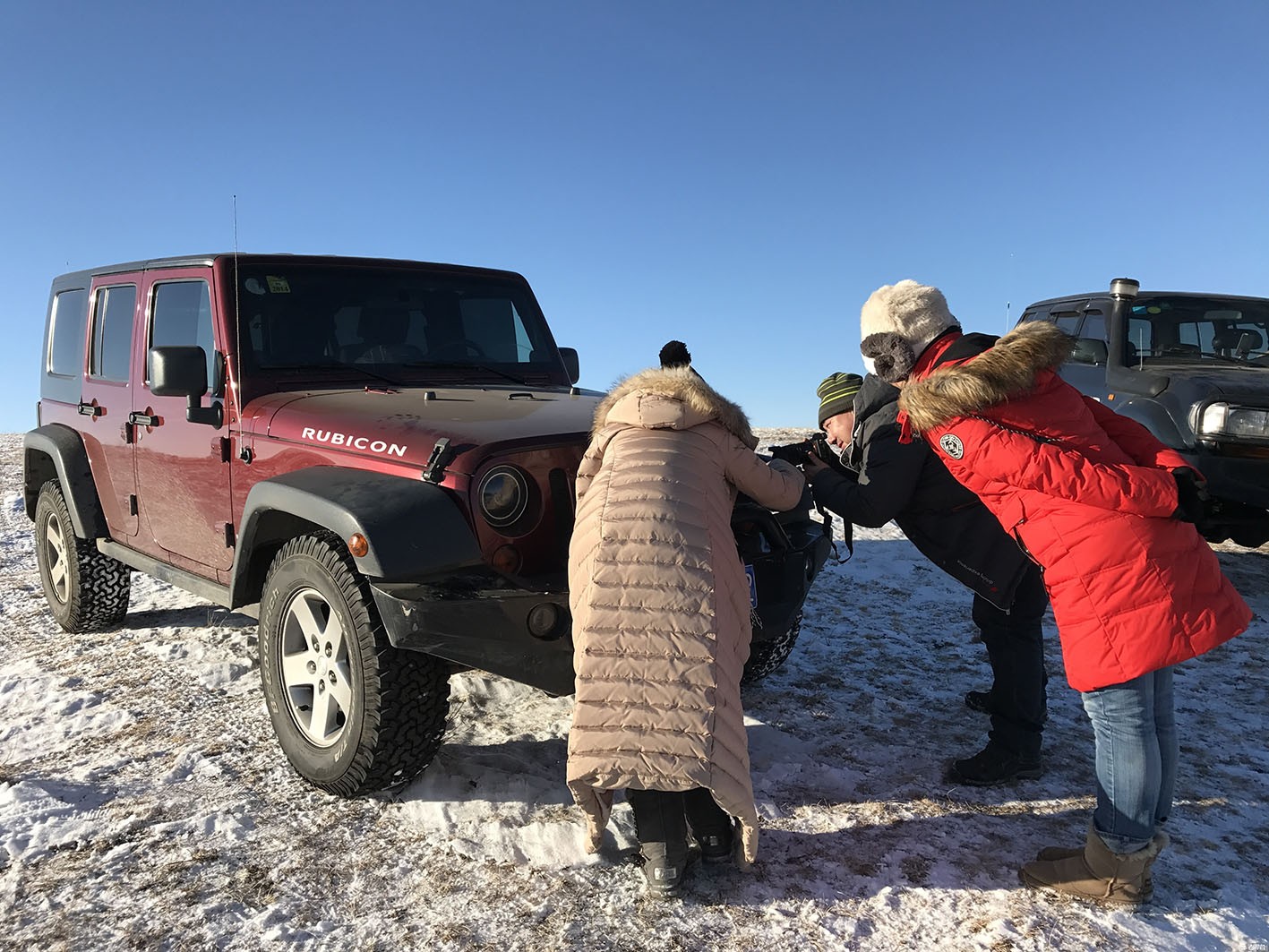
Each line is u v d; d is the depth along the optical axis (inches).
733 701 93.4
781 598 127.5
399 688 114.0
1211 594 92.4
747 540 124.9
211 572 160.1
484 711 154.5
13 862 108.3
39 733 149.1
